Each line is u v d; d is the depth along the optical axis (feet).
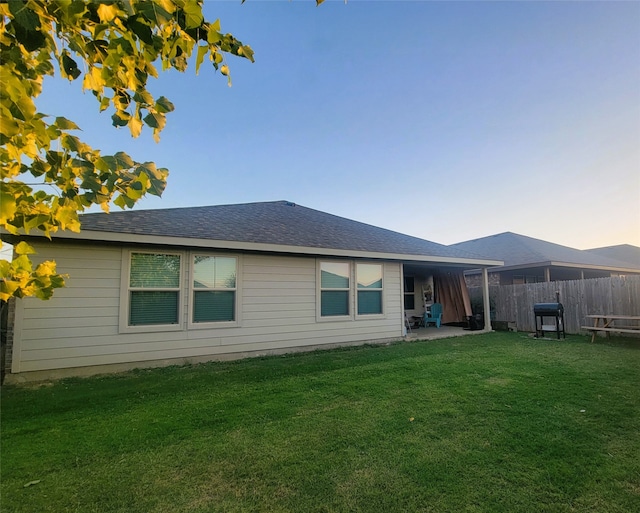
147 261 22.13
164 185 5.43
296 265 27.63
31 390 16.78
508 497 7.97
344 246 29.60
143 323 21.84
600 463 9.34
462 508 7.61
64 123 4.48
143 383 17.76
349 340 29.78
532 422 12.05
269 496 8.11
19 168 4.54
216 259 24.36
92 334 20.36
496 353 24.81
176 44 4.99
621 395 14.74
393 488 8.35
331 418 12.67
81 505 7.79
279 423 12.27
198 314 23.54
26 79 4.13
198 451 10.24
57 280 4.85
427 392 15.53
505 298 41.96
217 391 16.21
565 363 21.13
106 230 20.11
